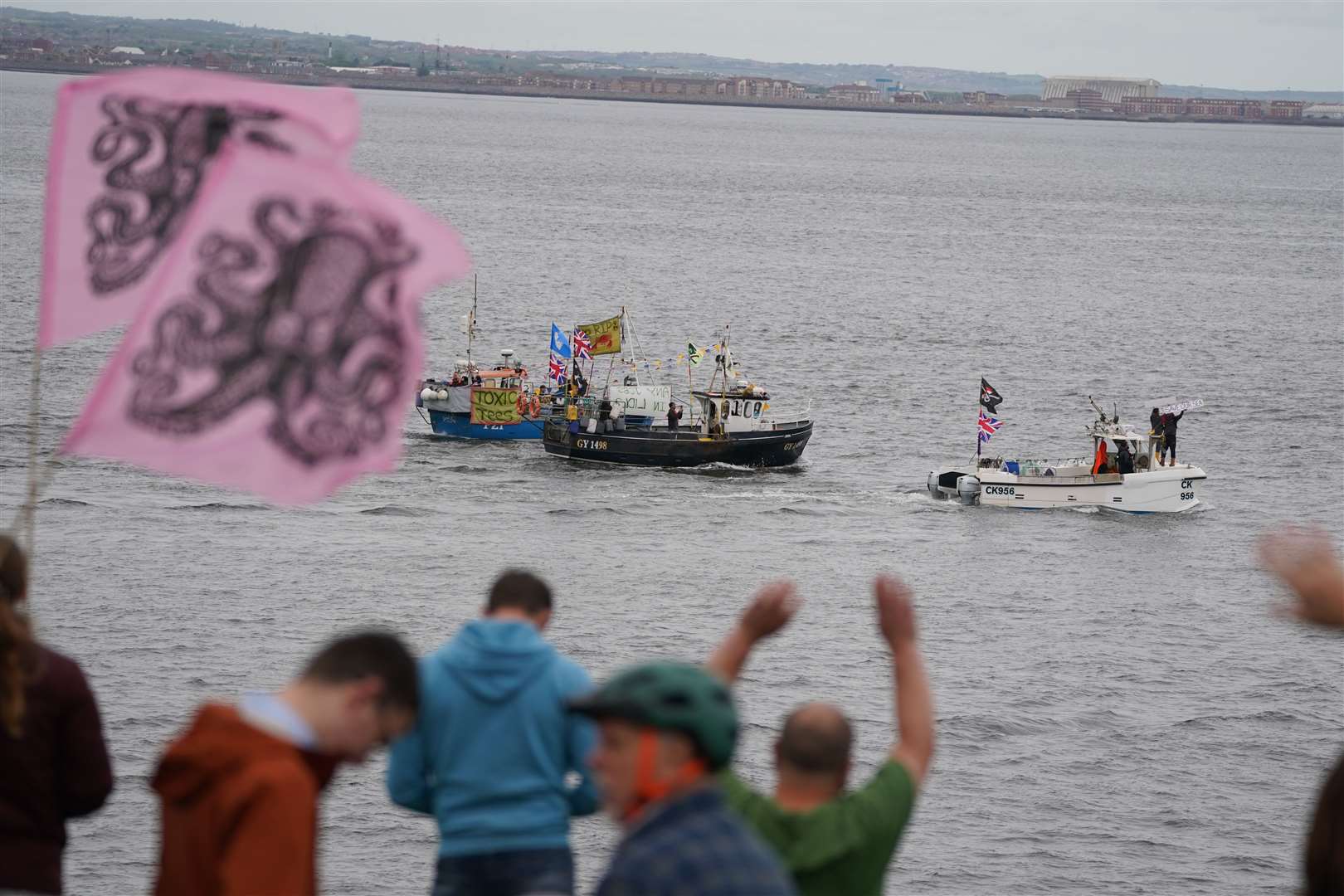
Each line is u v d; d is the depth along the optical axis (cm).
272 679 9312
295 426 1530
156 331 1539
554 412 17962
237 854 1559
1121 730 8969
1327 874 1473
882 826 1858
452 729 2192
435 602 11300
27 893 1967
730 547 13512
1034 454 18712
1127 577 12838
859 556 13325
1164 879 7125
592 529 13988
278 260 1550
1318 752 8762
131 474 14788
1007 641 10781
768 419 17350
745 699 9275
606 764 1463
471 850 2191
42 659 1970
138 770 7762
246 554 12231
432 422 18012
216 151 1590
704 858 1396
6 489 13925
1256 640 10975
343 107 1614
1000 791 8031
